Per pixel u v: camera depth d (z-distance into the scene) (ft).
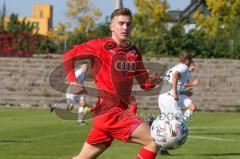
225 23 397.80
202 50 270.46
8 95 234.58
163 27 399.44
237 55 268.00
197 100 228.63
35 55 262.67
